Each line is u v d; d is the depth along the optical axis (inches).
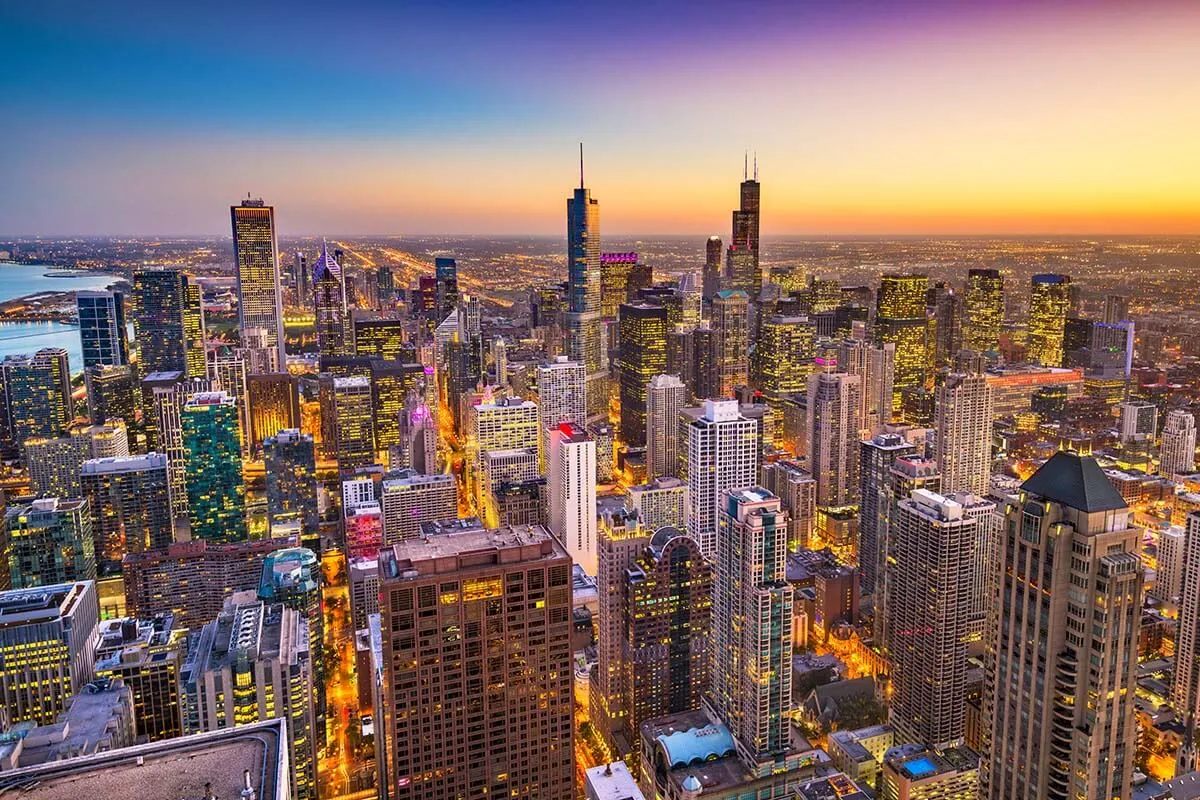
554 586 5590.6
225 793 2007.9
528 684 5649.6
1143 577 4247.0
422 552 5516.7
